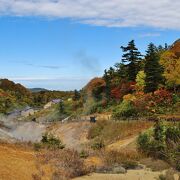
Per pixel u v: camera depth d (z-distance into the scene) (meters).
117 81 76.12
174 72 59.25
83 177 19.86
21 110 126.94
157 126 28.81
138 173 21.59
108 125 50.38
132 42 71.69
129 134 43.88
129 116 53.31
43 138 28.62
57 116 97.00
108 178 19.77
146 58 61.78
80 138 52.81
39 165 19.06
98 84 83.38
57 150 23.20
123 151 28.05
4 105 110.38
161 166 22.89
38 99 192.38
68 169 19.86
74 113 87.81
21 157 19.73
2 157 18.67
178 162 22.72
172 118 43.66
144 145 27.42
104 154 24.75
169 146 25.30
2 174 16.36
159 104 54.22
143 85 63.31
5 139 25.47
